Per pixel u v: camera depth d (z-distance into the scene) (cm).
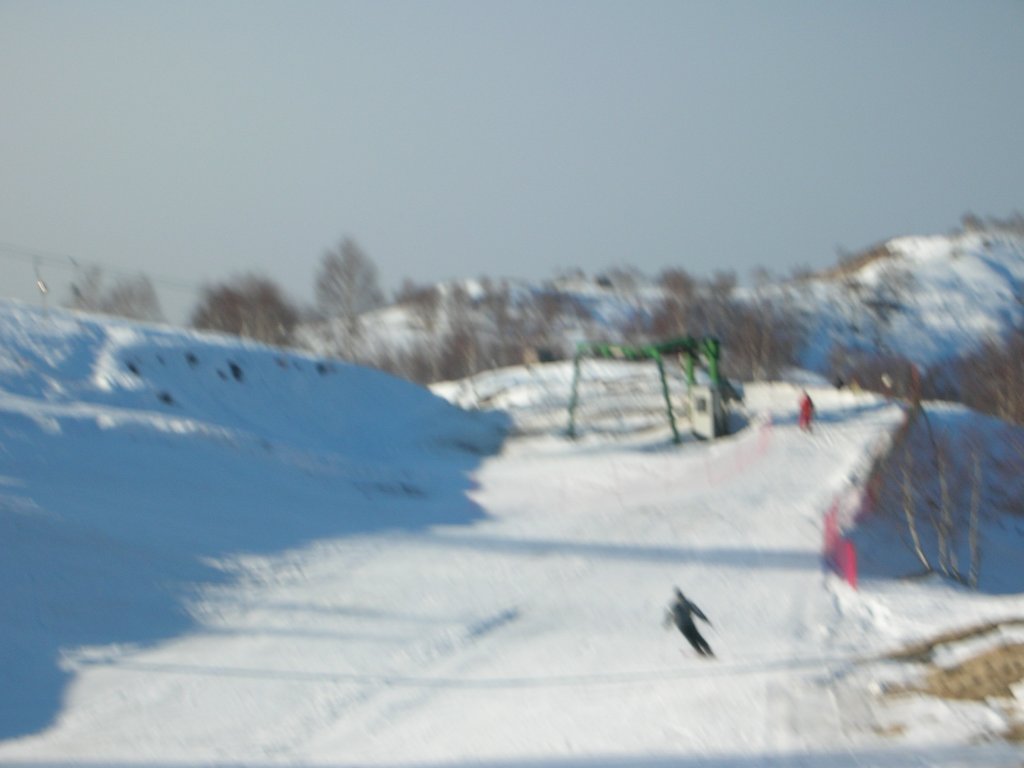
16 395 6919
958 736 2805
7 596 4225
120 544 4906
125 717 3466
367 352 17338
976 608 4175
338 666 3972
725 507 6638
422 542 5838
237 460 6675
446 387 11988
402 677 3856
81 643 4078
